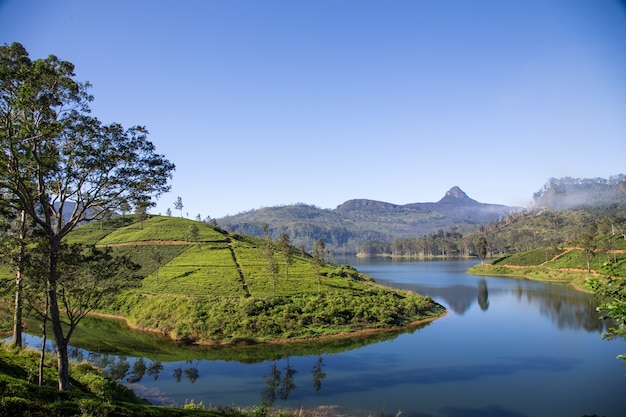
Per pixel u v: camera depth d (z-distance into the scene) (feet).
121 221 495.41
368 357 157.48
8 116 73.20
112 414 66.69
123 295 244.22
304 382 130.21
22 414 57.31
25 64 76.95
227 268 301.22
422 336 190.08
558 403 111.86
